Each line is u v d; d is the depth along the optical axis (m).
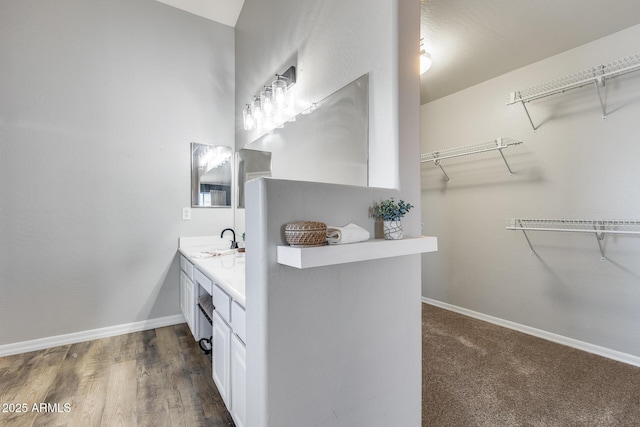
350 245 0.98
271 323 0.94
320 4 1.72
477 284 3.09
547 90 2.49
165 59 2.78
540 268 2.61
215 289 1.62
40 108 2.27
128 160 2.60
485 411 1.61
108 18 2.53
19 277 2.21
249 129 2.74
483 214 3.02
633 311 2.12
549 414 1.59
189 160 2.87
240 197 2.93
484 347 2.39
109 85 2.52
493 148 2.73
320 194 1.05
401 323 1.33
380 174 1.32
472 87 3.07
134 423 1.49
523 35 2.21
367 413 1.20
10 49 2.18
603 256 2.26
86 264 2.44
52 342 2.31
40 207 2.28
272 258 0.94
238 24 3.04
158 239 2.73
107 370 1.97
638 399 1.72
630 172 2.11
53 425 1.48
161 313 2.75
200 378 1.88
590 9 1.93
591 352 2.30
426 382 1.89
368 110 1.38
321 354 1.06
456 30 2.15
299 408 1.01
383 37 1.30
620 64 2.12
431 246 1.25
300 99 1.92
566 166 2.43
